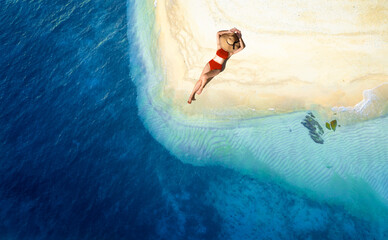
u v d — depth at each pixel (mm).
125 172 9836
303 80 10000
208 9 10523
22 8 12758
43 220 9188
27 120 10578
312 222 8930
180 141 10188
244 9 10180
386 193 8805
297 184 9320
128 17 12352
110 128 10461
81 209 9336
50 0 12945
